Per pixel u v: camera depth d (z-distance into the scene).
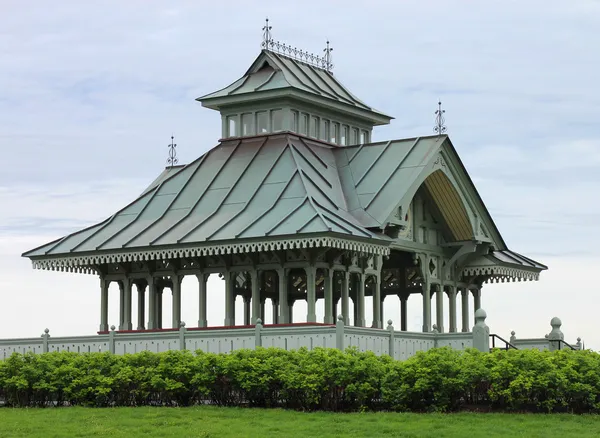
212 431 33.41
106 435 33.38
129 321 51.19
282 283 46.72
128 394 39.91
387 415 35.91
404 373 37.12
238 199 49.28
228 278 48.28
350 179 51.06
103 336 46.75
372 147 52.56
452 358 37.62
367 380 37.25
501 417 35.94
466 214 53.00
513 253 56.84
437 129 52.31
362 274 48.59
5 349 49.06
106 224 51.72
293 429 33.59
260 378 37.97
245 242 45.34
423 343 45.84
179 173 53.22
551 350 48.72
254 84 52.97
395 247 50.66
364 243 45.88
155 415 36.59
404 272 55.56
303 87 52.50
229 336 43.78
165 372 39.41
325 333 41.38
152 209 51.62
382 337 43.47
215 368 38.56
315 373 37.28
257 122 52.94
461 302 56.16
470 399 38.41
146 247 48.00
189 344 44.81
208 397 39.16
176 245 47.19
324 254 46.50
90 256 49.62
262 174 50.03
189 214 49.81
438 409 36.81
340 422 34.75
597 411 37.78
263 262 47.38
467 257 55.31
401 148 51.75
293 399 37.69
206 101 53.59
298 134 52.19
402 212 48.78
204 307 48.84
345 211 48.62
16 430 34.38
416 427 33.69
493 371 37.34
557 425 34.62
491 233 54.69
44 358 41.41
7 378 40.75
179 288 49.69
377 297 49.66
